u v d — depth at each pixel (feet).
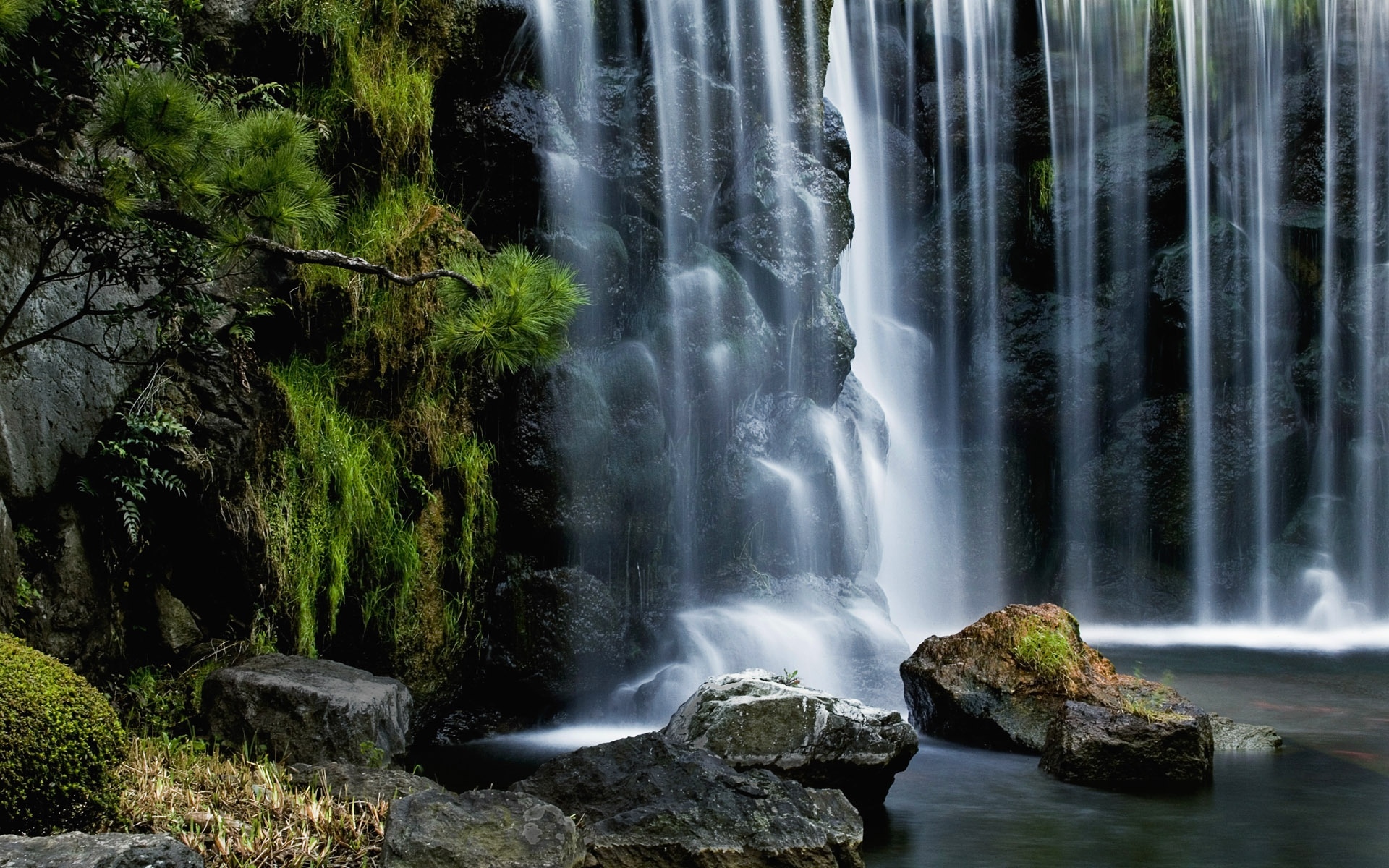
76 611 23.91
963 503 63.41
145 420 24.57
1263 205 64.75
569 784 21.81
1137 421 65.51
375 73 31.73
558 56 37.32
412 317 30.53
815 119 43.62
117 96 19.30
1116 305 64.95
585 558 34.60
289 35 30.25
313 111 30.78
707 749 25.31
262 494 27.22
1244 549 64.90
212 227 20.10
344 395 30.04
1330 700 40.45
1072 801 26.30
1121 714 28.81
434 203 32.40
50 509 23.90
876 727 26.14
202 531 26.04
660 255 39.24
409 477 30.78
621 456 35.47
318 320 29.43
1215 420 64.54
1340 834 23.91
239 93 29.22
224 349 26.50
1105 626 63.67
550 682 33.58
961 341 64.49
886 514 60.90
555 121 36.73
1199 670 48.06
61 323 23.50
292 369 29.07
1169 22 64.23
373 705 24.84
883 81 61.52
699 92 40.29
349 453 29.14
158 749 22.66
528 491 33.53
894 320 62.44
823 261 43.29
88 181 20.58
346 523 28.84
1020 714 31.12
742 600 39.37
